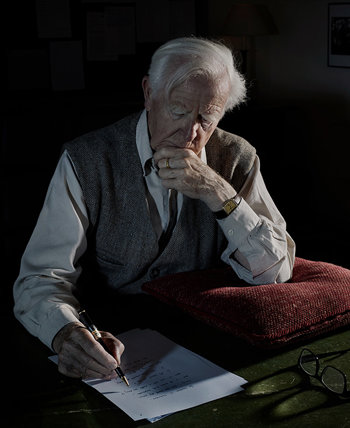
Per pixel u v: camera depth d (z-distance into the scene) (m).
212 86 1.41
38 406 1.10
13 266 2.93
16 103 3.99
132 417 1.06
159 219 1.64
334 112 4.67
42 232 1.55
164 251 1.66
